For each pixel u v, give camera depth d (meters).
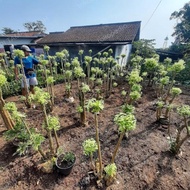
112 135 2.89
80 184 1.93
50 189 1.88
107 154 2.42
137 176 2.05
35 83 4.59
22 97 4.01
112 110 3.90
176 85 6.15
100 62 5.74
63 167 2.00
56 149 2.34
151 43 10.47
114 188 1.88
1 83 2.25
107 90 4.80
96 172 2.03
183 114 2.06
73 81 6.75
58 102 4.35
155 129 3.10
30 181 1.98
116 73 6.30
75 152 2.46
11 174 2.08
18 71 4.65
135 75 2.58
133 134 2.93
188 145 2.66
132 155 2.40
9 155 2.41
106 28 14.02
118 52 9.99
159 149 2.54
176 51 13.42
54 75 6.98
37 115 3.61
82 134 2.93
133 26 13.08
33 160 2.25
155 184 1.94
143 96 4.83
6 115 2.54
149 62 2.79
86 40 11.85
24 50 4.30
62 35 14.52
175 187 1.90
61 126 3.18
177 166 2.21
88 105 1.61
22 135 2.34
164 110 3.81
